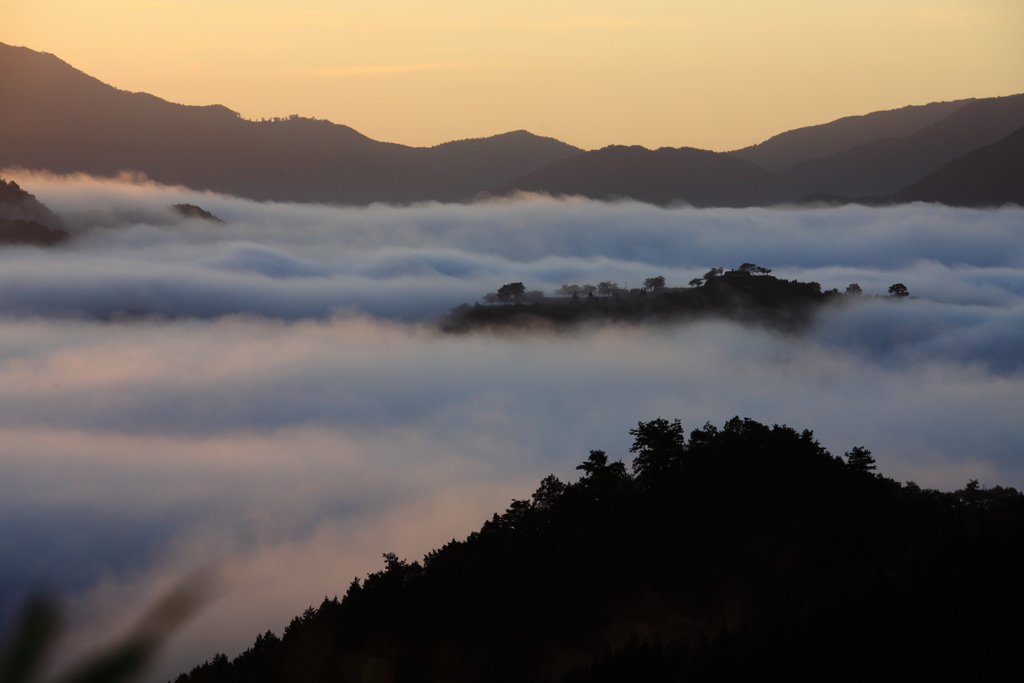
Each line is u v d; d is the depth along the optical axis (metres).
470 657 61.38
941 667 40.91
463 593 67.75
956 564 47.56
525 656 60.88
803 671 43.38
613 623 64.31
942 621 43.41
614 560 70.69
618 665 51.94
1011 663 39.88
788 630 46.62
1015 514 51.66
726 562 69.69
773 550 70.50
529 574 69.50
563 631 63.50
